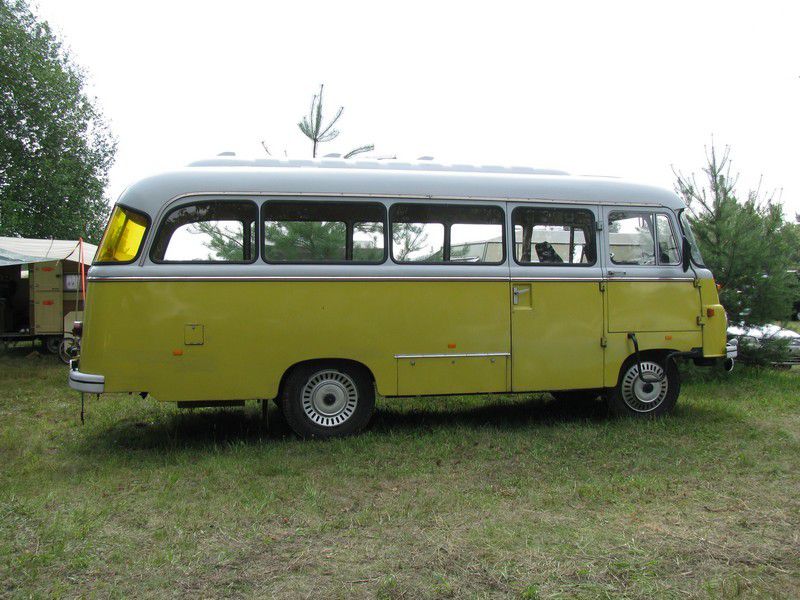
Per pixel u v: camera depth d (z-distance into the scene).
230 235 6.96
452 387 7.39
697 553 4.23
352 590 3.74
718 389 10.38
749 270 11.58
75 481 5.75
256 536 4.52
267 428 7.62
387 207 7.27
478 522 4.80
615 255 7.95
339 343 7.10
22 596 3.66
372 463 6.29
